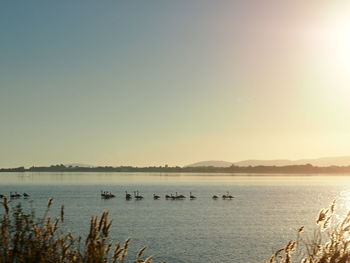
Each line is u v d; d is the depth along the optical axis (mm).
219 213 113500
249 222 91750
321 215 7422
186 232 74938
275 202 153125
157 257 50344
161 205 140375
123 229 77875
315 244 7465
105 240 6762
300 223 89062
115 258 6680
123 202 153125
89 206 127750
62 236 6840
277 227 82750
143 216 104188
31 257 6387
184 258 51594
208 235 71750
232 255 54500
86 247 6578
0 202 6680
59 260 6520
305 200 162500
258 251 57250
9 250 6414
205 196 192500
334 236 7348
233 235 72062
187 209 125875
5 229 6535
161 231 75812
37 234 6641
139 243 60906
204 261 50406
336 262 6988
